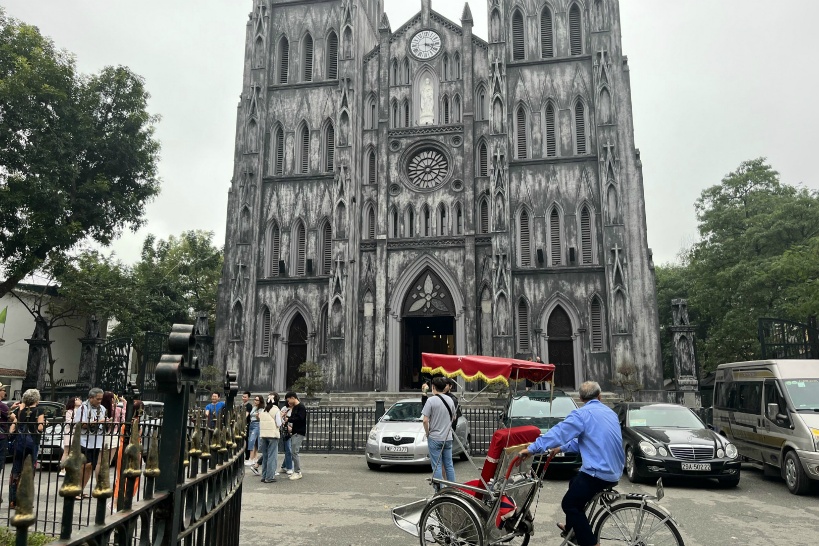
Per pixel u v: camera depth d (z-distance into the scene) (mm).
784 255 31797
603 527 8352
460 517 8758
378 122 41531
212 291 61062
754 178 46438
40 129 32969
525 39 41219
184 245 60406
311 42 44250
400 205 40188
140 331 49281
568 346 37375
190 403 4594
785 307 32469
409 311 39156
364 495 14984
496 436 9156
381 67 42281
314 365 35469
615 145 37688
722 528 11539
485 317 37375
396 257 39469
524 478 9125
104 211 37000
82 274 43969
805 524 11906
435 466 12852
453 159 40156
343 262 38625
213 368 37062
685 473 15820
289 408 19250
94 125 36156
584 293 37250
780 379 16828
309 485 16547
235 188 41688
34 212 32844
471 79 40781
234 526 7129
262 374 39375
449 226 39469
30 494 2789
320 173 41562
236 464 7070
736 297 44719
